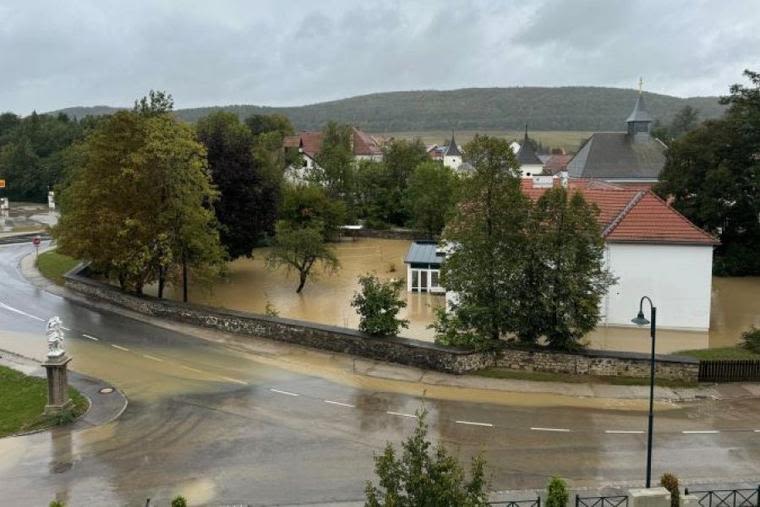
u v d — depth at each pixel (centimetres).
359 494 1689
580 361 2620
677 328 3662
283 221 6300
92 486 1730
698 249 3603
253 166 5306
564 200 2684
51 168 10612
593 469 1833
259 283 5206
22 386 2448
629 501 1488
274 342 3075
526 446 1984
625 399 2398
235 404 2317
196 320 3378
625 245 3638
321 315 4150
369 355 2839
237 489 1717
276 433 2075
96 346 3011
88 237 3697
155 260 3741
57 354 2159
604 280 2756
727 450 1970
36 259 5359
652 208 3775
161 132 3597
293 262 4912
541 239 2661
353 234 8156
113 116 3822
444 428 2117
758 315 4094
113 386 2484
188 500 1661
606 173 7862
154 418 2189
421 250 5225
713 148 5250
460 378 2583
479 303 2730
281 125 13462
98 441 2008
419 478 1094
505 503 1627
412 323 3988
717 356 3028
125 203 3669
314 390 2458
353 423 2155
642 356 2605
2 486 1728
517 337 2800
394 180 8700
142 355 2883
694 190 5406
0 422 2138
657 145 8081
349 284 5206
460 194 2869
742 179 5284
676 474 1805
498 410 2275
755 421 2205
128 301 3741
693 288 3631
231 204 5081
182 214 3712
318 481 1761
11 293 4119
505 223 2730
